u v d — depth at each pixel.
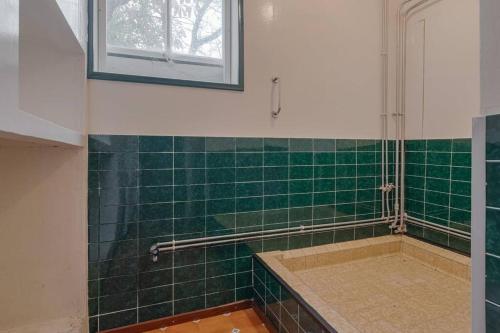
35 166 1.51
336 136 2.20
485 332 0.61
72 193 1.56
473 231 0.63
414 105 2.26
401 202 2.38
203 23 1.97
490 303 0.60
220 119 1.87
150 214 1.72
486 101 0.60
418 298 1.70
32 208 1.51
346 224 2.24
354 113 2.26
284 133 2.04
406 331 1.42
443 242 2.09
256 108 1.96
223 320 1.82
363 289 1.81
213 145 1.85
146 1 1.84
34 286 1.52
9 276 1.49
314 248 2.14
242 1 1.92
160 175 1.74
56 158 1.53
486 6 0.59
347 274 2.00
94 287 1.62
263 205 1.99
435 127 2.11
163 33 1.87
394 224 2.38
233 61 1.98
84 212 1.59
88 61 1.59
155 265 1.74
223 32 2.02
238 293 1.94
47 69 1.50
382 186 2.35
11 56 0.61
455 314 1.55
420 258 2.16
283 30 2.03
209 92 1.84
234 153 1.90
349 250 2.17
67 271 1.57
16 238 1.49
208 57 1.98
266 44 1.98
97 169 1.61
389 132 2.36
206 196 1.84
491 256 0.60
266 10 1.98
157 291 1.74
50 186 1.53
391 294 1.75
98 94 1.61
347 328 1.17
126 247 1.68
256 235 1.98
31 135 0.77
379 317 1.53
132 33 1.81
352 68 2.24
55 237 1.54
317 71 2.13
